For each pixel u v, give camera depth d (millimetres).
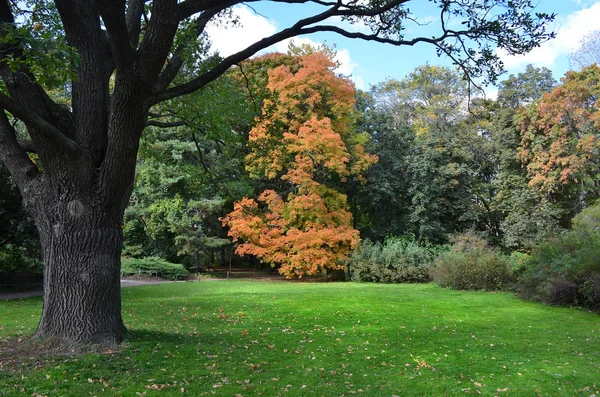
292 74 23219
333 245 23203
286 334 8656
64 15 6195
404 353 7289
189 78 9766
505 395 5277
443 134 28609
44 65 5113
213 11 7977
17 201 15898
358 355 7059
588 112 23781
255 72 23688
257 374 5645
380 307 12344
